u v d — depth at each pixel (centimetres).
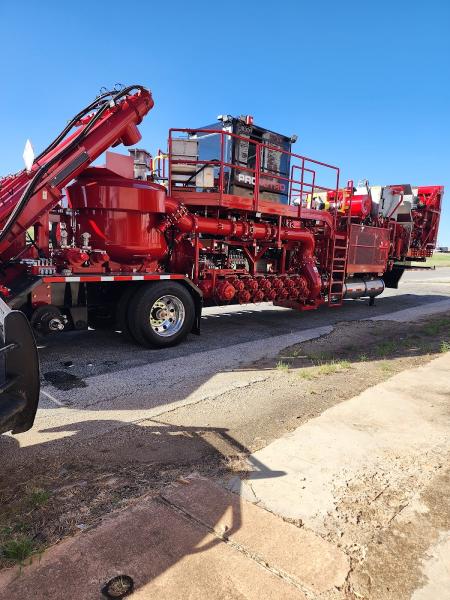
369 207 1153
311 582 213
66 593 202
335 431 383
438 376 543
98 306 655
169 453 343
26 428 297
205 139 839
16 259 572
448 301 1401
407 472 318
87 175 645
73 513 263
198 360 617
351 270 1081
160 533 244
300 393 485
